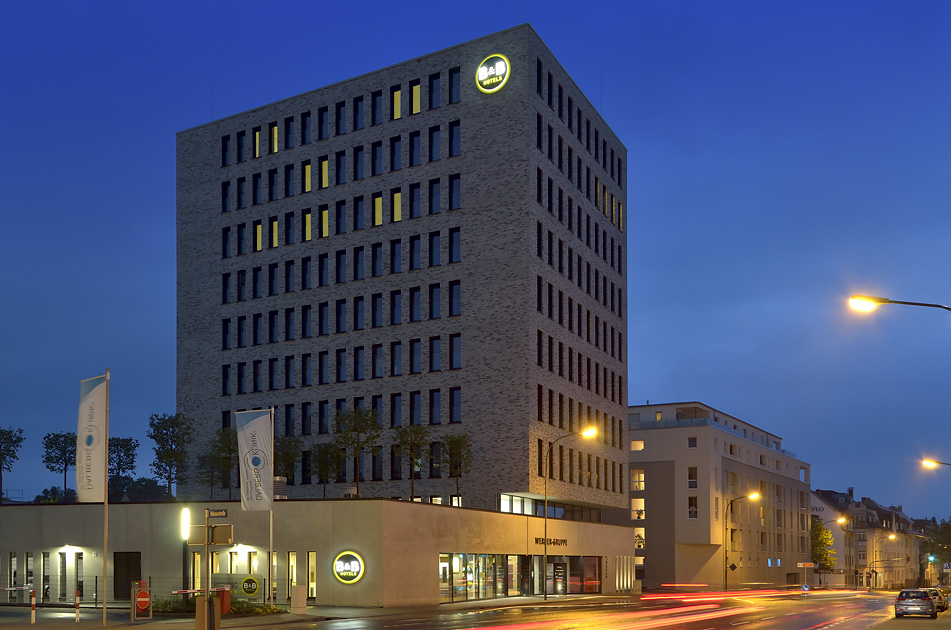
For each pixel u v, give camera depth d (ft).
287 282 246.47
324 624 123.03
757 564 376.48
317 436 235.61
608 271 271.69
